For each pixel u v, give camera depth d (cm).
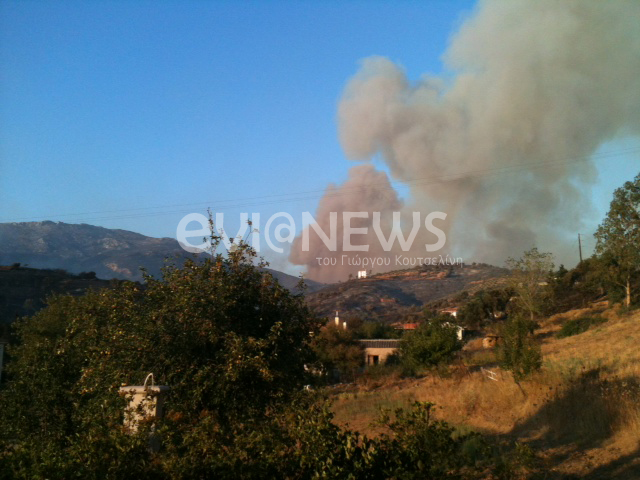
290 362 985
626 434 1030
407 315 7250
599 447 1019
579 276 5778
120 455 497
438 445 559
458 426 1425
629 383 1348
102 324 951
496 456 1034
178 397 855
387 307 8200
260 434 547
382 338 5403
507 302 5456
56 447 559
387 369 3744
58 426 876
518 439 1205
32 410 895
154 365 884
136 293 959
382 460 541
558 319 4497
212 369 870
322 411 567
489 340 4050
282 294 1032
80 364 951
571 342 3158
